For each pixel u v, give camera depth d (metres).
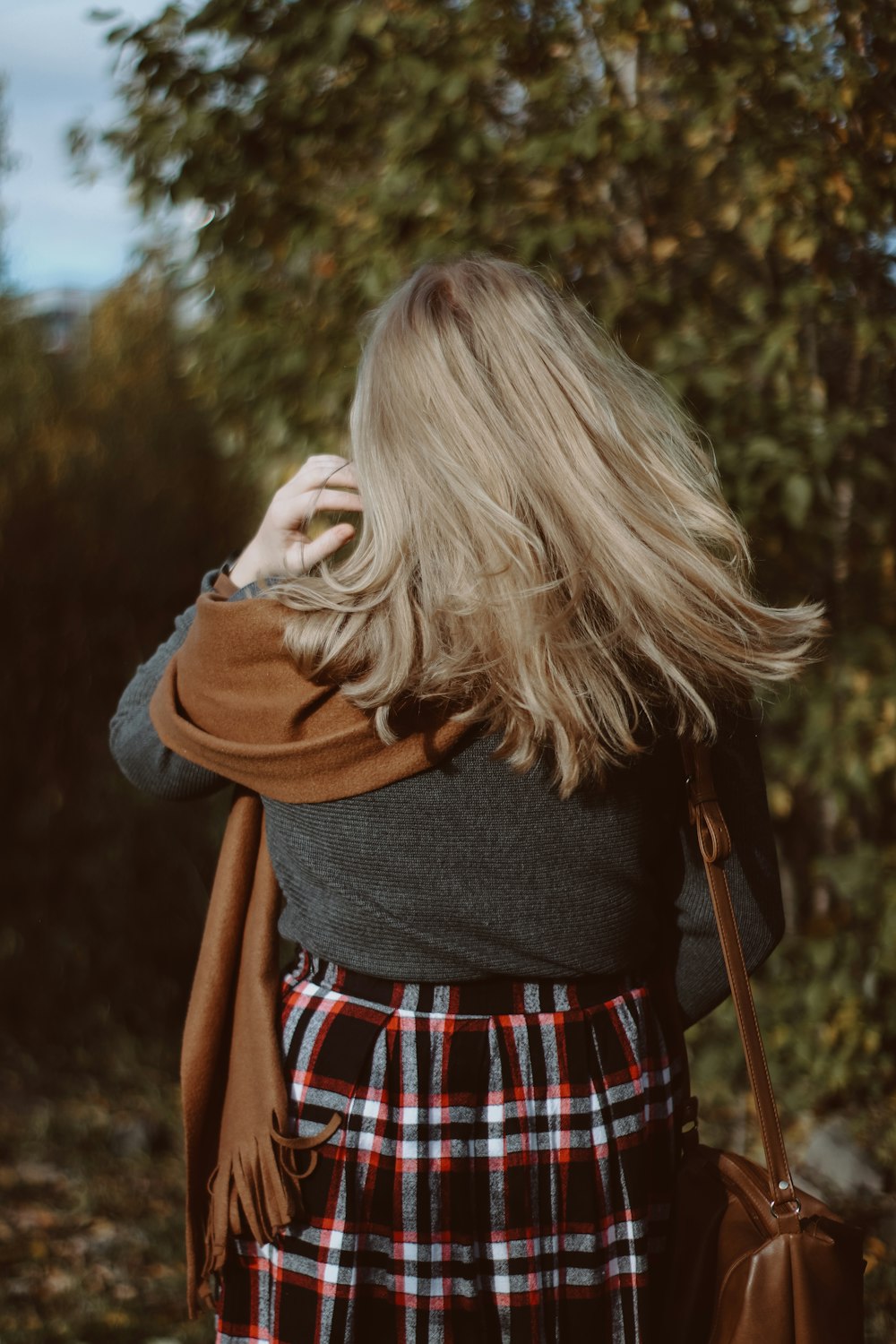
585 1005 1.21
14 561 4.84
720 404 2.64
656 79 2.60
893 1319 2.29
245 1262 1.26
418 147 2.57
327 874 1.18
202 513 5.44
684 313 2.69
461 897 1.15
